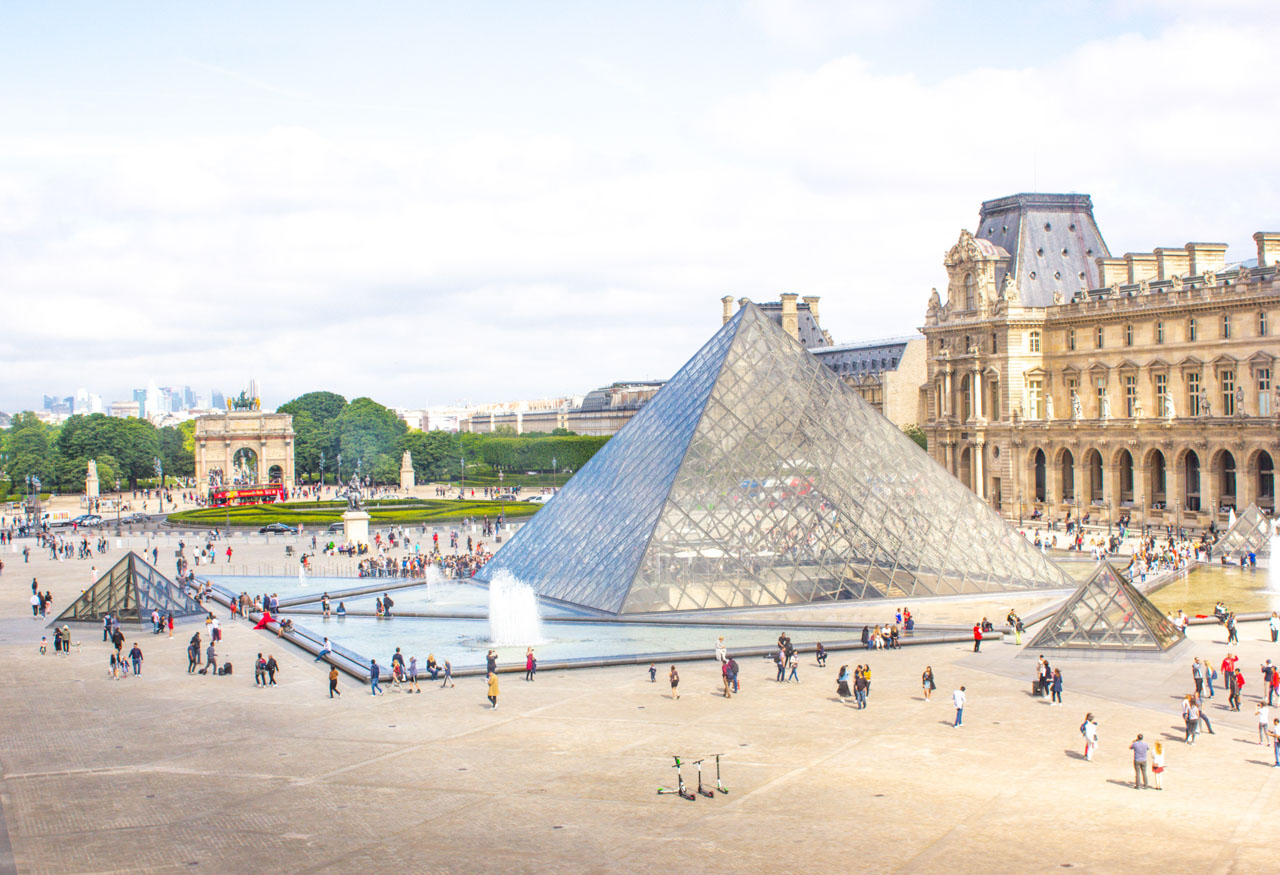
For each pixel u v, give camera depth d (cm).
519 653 8531
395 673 7606
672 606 9862
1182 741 5975
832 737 6162
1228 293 17200
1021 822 4794
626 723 6544
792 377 11581
